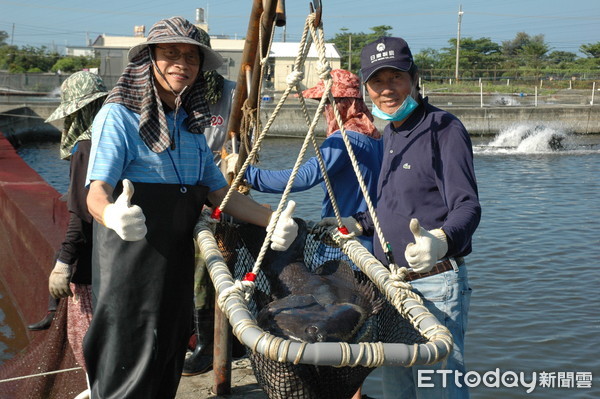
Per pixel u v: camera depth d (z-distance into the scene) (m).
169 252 2.88
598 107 33.06
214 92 4.52
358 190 3.98
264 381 2.52
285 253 3.14
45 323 4.55
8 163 12.30
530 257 10.80
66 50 86.38
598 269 10.12
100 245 2.85
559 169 21.38
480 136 32.84
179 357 3.08
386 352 2.19
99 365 2.92
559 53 97.69
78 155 3.40
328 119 4.07
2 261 9.00
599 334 7.65
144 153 2.87
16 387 4.24
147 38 2.94
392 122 3.40
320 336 2.47
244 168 3.04
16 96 41.38
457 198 3.03
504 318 8.17
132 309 2.84
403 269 2.64
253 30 3.67
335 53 54.03
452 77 67.50
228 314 2.41
